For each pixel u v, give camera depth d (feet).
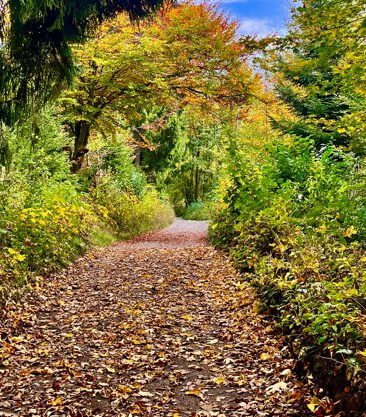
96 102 52.60
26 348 18.95
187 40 48.39
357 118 25.70
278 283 18.81
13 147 37.42
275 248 23.08
